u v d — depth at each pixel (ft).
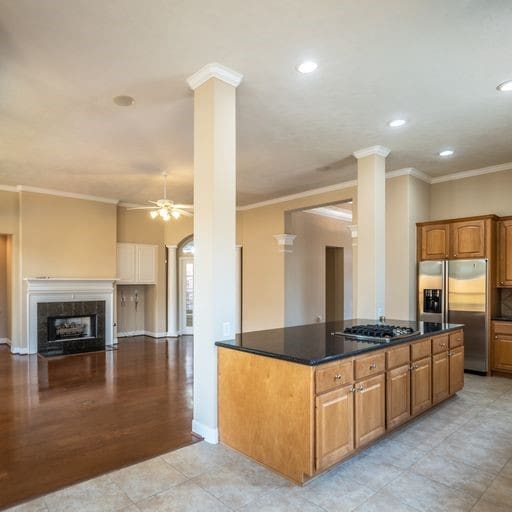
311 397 8.11
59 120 13.48
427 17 8.22
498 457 9.65
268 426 8.95
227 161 10.44
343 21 8.36
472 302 17.88
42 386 16.21
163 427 11.57
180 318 31.63
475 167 19.13
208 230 10.32
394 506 7.60
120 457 9.61
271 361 8.92
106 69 10.22
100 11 7.95
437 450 10.02
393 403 10.53
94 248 25.99
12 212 23.53
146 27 8.50
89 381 17.01
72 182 22.26
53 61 9.80
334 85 11.12
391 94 11.68
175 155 17.33
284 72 10.41
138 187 23.45
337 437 8.68
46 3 7.68
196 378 10.89
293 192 24.59
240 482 8.40
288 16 8.19
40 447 10.25
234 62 9.95
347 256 33.42
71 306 24.52
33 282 23.16
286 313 26.45
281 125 13.97
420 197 20.25
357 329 12.10
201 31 8.67
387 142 15.72
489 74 10.55
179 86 11.14
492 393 14.87
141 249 29.55
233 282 10.61
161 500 7.75
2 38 8.80
